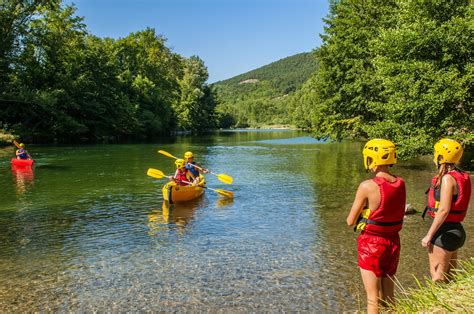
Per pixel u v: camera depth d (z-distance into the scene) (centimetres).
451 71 1369
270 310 500
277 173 1755
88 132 4372
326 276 602
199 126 7906
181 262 670
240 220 942
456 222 408
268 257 687
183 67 7831
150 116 5353
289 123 12419
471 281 377
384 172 348
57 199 1201
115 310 506
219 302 524
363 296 534
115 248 748
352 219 357
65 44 4138
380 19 2388
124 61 5869
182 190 1143
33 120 3806
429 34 1393
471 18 1408
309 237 799
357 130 2591
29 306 521
